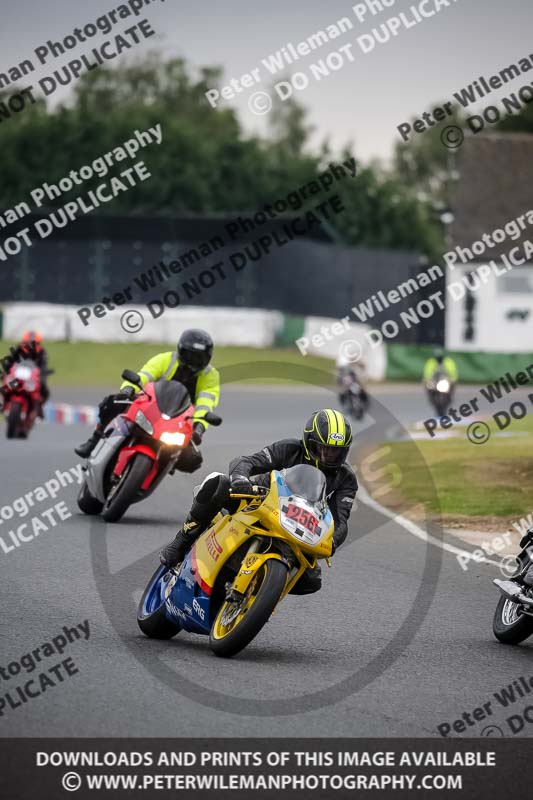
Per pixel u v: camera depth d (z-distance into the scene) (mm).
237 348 160500
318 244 177625
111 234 173125
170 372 44281
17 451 66812
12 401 74750
